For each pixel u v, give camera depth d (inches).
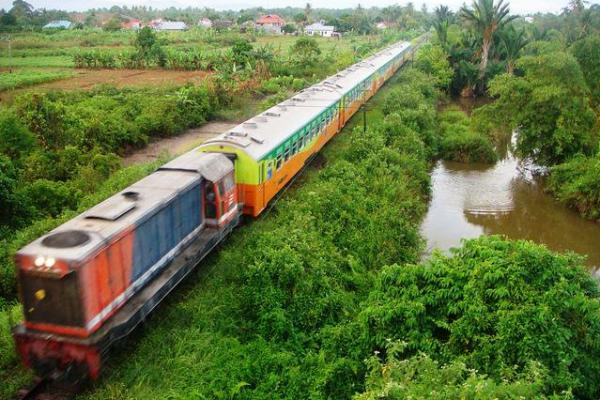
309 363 374.9
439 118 1386.6
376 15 6013.8
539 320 344.5
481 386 285.6
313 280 449.1
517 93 922.7
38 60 2287.2
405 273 408.8
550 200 880.3
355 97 1263.5
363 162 813.2
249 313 438.0
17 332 355.9
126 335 384.8
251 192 619.5
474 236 735.7
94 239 358.3
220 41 3051.2
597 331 352.5
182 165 530.3
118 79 1748.3
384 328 383.9
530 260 380.8
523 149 962.1
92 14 5753.0
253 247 532.1
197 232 520.7
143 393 347.6
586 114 882.1
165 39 2915.8
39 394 352.2
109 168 780.6
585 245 732.0
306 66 1963.6
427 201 869.8
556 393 320.2
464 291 383.6
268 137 696.4
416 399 285.1
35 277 340.8
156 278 440.1
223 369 367.9
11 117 773.3
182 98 1198.9
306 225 557.3
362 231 604.7
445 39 2082.9
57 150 794.8
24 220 608.7
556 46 1461.6
